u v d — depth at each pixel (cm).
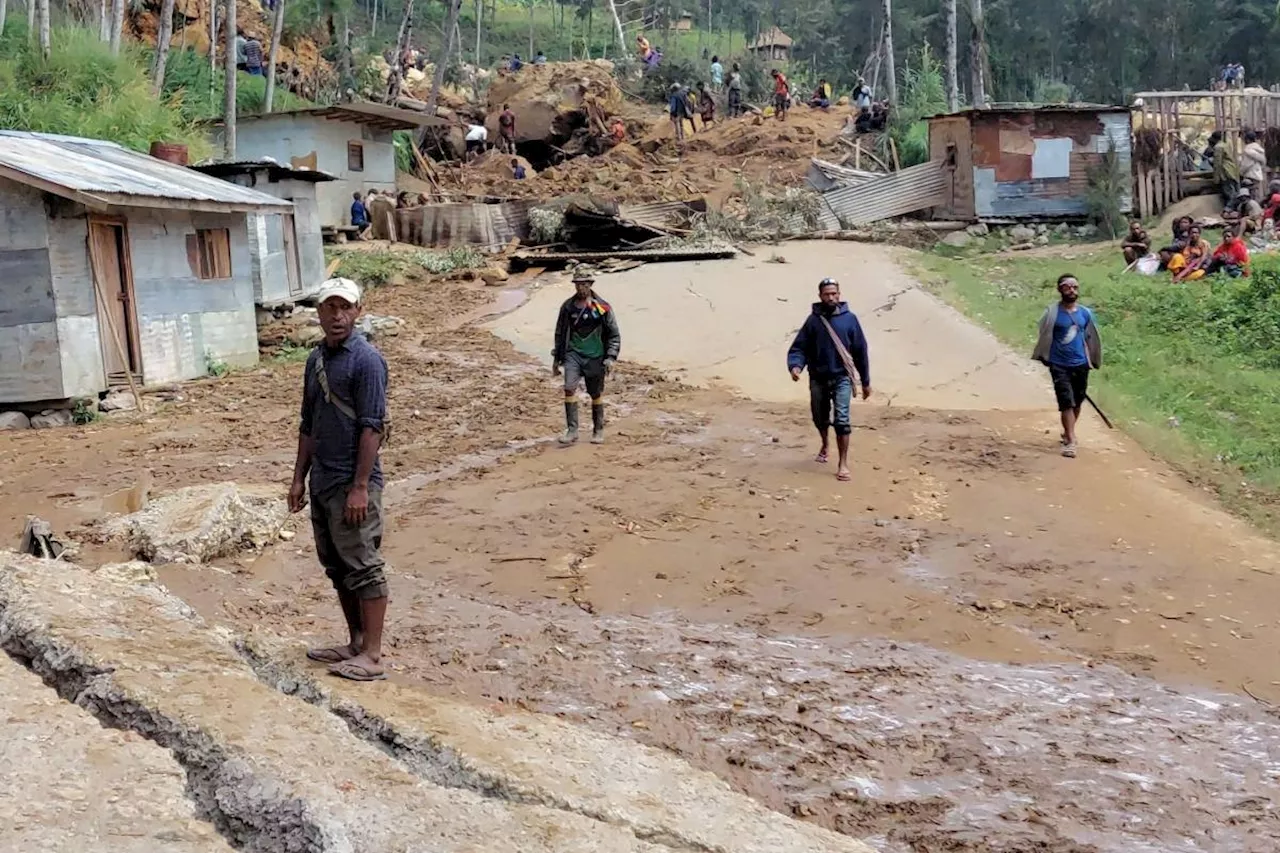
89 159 1581
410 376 1548
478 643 694
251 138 2780
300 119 2733
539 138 4088
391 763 454
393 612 743
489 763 481
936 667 698
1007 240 2628
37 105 2339
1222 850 498
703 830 454
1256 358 1574
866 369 1112
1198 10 5659
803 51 6869
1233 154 2716
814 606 791
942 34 6075
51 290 1344
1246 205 2441
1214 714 647
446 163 3872
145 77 2739
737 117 4200
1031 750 588
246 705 493
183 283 1580
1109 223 2609
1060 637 755
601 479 1077
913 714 627
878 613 782
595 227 2566
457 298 2144
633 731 586
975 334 1725
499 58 6475
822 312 1109
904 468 1135
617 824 445
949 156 2759
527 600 784
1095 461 1181
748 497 1029
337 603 746
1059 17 6016
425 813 414
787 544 912
